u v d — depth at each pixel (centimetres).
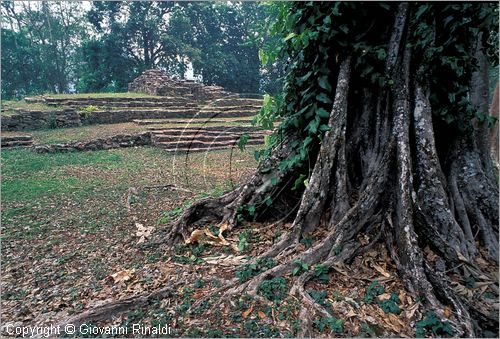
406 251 290
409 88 346
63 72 3036
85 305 297
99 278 340
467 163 356
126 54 2683
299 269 300
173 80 2050
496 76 729
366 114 371
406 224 301
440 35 338
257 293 279
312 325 243
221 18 2888
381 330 244
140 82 2142
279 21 395
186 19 2633
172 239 391
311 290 277
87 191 675
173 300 288
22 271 370
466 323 240
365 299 270
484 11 315
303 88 387
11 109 1405
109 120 1523
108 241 432
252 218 403
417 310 257
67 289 327
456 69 325
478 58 375
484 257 321
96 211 555
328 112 367
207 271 327
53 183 732
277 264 312
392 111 349
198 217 418
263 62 425
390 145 335
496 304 266
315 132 354
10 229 485
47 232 472
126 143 1222
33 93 2580
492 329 247
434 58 333
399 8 352
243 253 352
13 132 1293
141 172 856
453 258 296
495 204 344
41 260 393
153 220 499
